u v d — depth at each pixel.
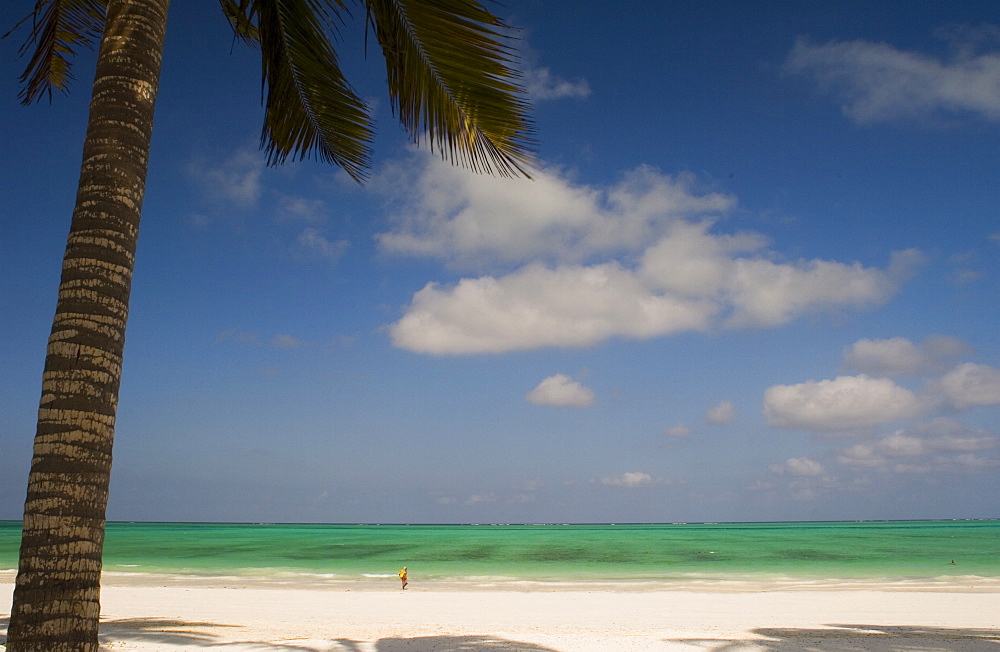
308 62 6.50
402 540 79.12
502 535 104.44
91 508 3.51
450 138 6.12
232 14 6.99
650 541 74.31
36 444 3.52
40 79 7.21
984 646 11.09
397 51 5.90
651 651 10.32
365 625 14.35
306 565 38.66
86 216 3.83
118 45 4.20
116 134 4.01
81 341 3.63
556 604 19.73
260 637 11.68
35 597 3.31
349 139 6.92
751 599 21.05
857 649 10.63
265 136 6.62
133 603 19.09
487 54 5.72
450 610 18.08
